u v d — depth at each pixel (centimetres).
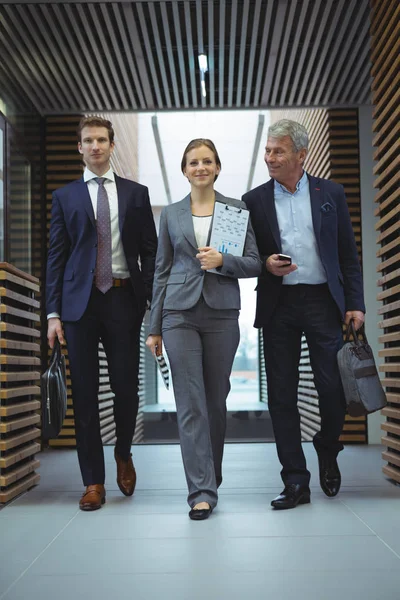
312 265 334
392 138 407
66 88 642
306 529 279
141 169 1284
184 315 319
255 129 1208
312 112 789
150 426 974
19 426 382
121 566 232
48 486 411
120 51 582
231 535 271
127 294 351
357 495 355
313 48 578
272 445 604
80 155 688
